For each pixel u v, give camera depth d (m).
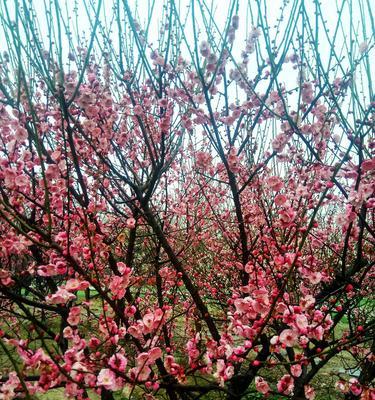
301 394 2.68
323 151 3.20
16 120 2.59
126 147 4.19
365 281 4.82
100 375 1.84
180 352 4.53
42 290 4.55
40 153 1.78
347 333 3.46
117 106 3.89
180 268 3.11
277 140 2.93
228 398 3.24
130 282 2.36
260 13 2.33
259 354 3.29
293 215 2.46
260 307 2.19
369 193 2.19
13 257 3.65
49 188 2.79
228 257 5.36
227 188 5.38
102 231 3.44
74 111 3.11
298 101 2.59
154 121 3.92
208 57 2.85
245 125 3.52
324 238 3.80
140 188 3.43
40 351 1.84
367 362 2.80
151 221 3.14
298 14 2.34
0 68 2.91
